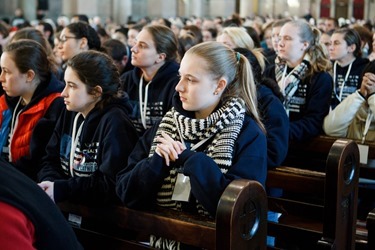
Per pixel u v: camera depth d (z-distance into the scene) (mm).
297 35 4121
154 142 2502
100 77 2787
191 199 2410
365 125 3818
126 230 2939
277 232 2980
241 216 2000
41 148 3221
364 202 3916
